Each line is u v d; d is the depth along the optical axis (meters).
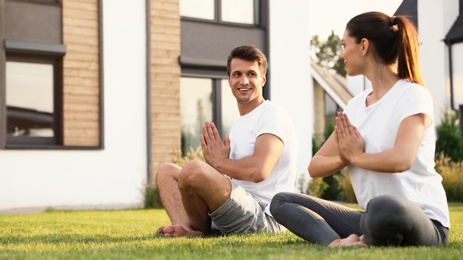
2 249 3.41
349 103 3.30
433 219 3.03
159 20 12.12
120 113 11.66
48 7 11.10
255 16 13.64
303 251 2.87
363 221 2.99
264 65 4.34
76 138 11.23
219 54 12.93
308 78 13.94
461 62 19.25
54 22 11.14
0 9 10.66
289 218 3.35
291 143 4.30
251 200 4.17
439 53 19.69
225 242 3.52
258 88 4.29
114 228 5.48
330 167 3.29
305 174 13.73
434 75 19.80
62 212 10.03
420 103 3.00
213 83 13.05
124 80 11.71
